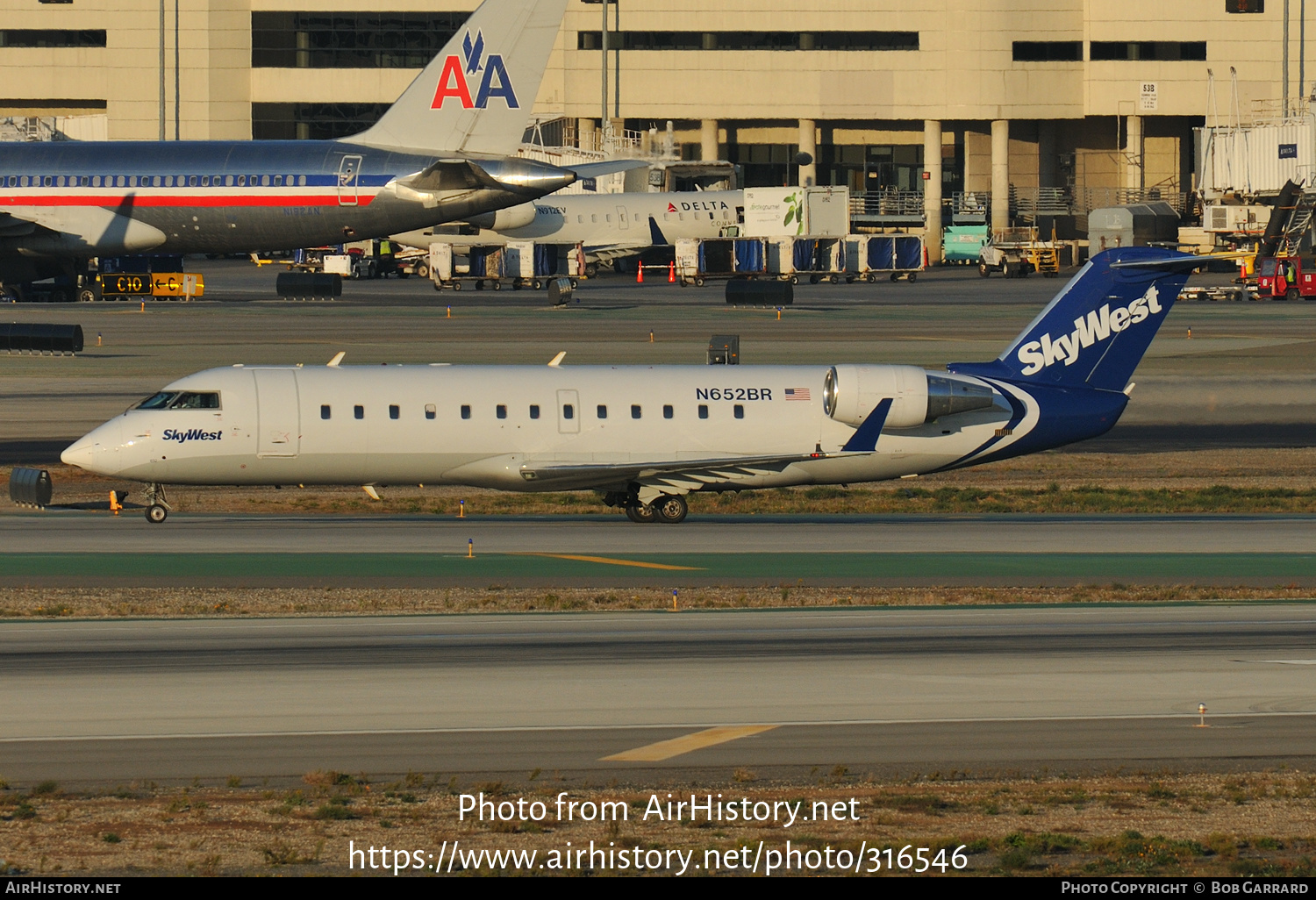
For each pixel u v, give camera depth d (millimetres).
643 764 90562
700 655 115062
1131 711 101500
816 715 100000
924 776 89188
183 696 102125
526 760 91000
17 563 146500
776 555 157625
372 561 150125
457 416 175875
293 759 90250
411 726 96500
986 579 146875
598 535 169375
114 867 74000
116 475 170125
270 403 172500
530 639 119812
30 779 86125
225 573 143750
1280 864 76812
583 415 178500
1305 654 116875
